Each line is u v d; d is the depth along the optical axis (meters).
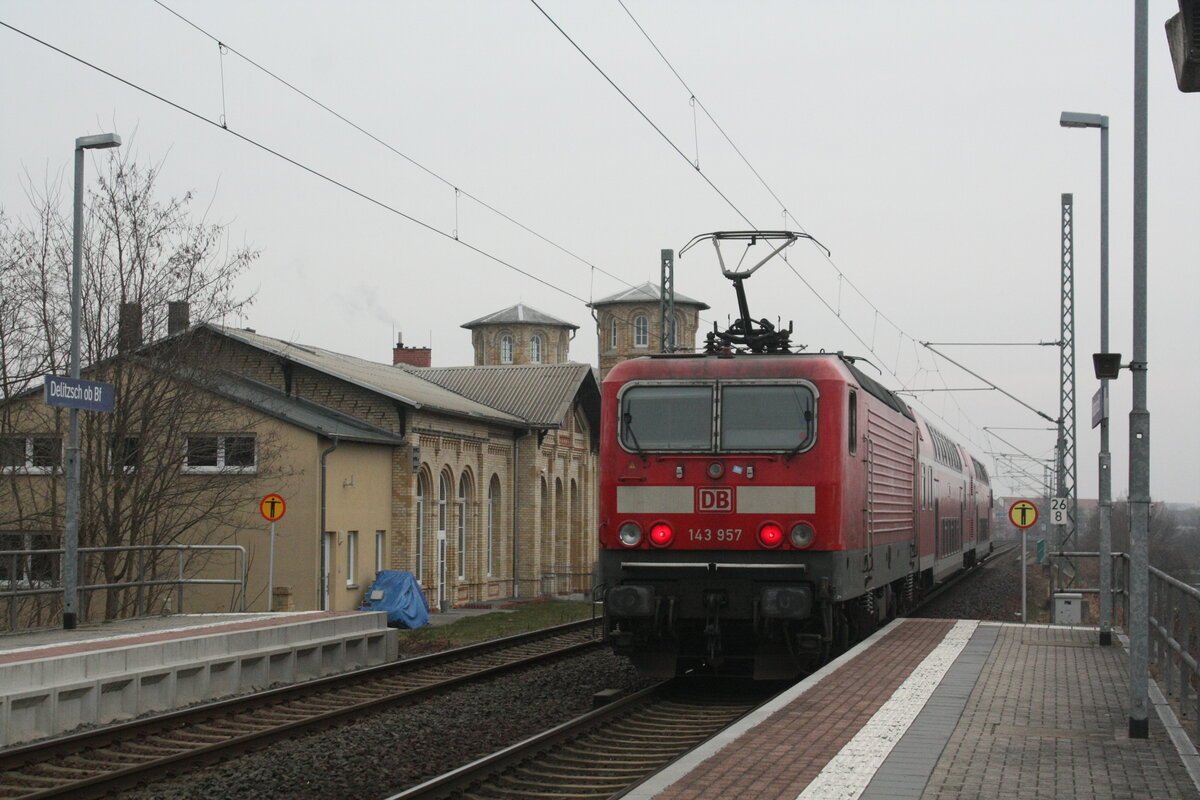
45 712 13.09
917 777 9.14
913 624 20.53
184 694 15.45
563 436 46.38
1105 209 19.09
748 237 18.56
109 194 26.91
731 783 8.91
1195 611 10.53
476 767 10.53
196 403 28.47
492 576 41.19
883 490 19.02
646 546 14.95
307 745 12.49
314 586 29.81
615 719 13.50
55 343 26.73
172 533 29.50
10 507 28.22
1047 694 13.15
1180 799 8.61
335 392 34.31
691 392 15.15
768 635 14.83
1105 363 12.67
